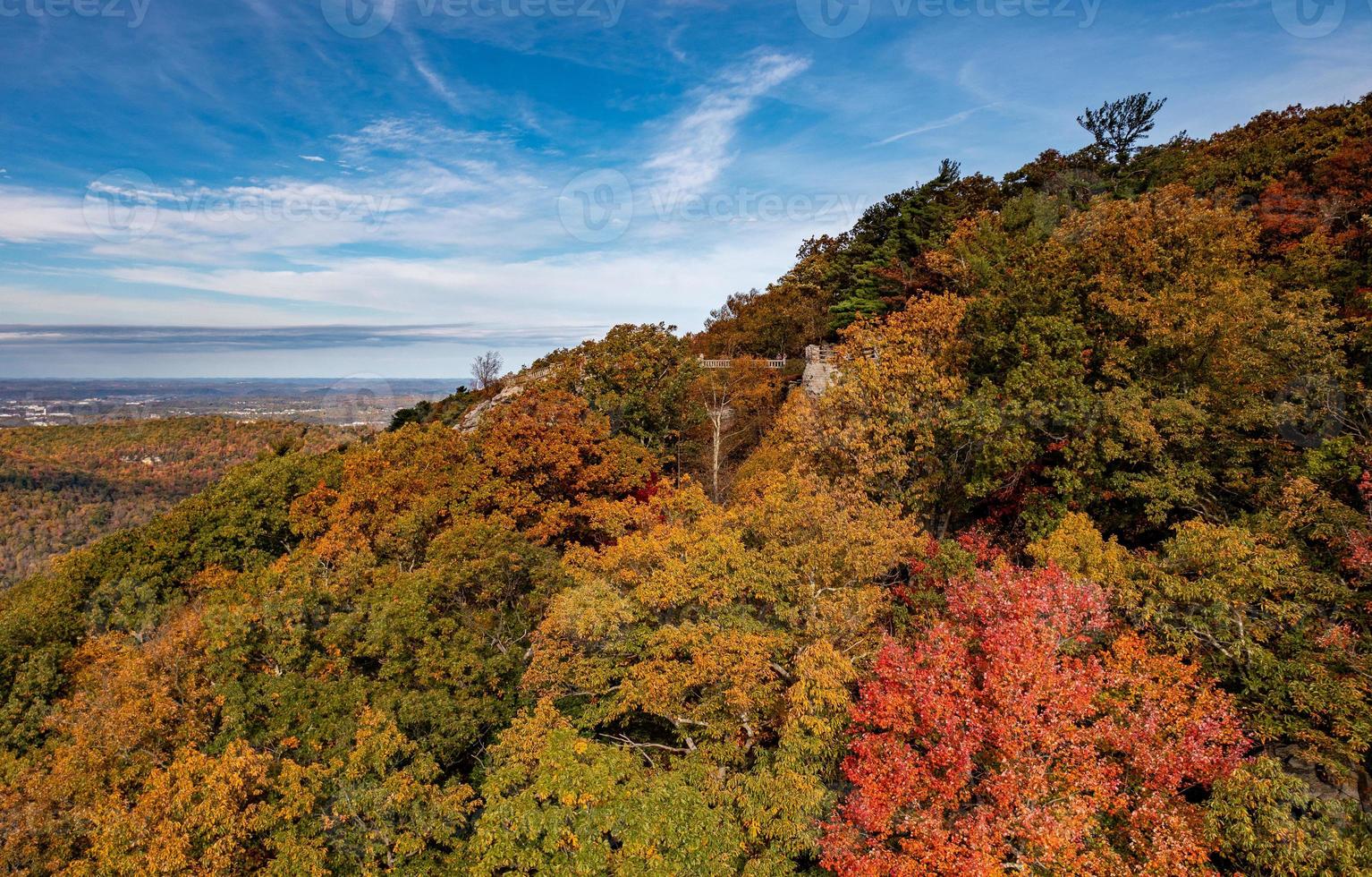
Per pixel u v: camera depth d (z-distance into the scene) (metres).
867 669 23.08
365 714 20.97
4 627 34.72
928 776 17.92
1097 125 61.12
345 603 30.53
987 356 33.88
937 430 32.44
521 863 17.19
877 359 36.72
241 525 45.66
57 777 21.22
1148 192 46.91
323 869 17.83
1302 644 19.83
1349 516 21.14
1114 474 28.38
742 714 21.58
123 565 42.47
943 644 19.55
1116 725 19.16
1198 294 28.97
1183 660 21.47
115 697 23.89
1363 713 18.02
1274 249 36.84
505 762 20.95
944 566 25.97
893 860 17.11
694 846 17.48
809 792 18.11
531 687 24.77
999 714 17.59
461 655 24.91
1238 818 15.46
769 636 22.02
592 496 44.12
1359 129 43.62
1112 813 18.16
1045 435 30.72
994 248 45.56
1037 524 29.84
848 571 25.00
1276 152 45.09
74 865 18.38
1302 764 19.81
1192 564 22.02
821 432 34.56
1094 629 21.34
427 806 20.31
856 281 61.81
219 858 16.98
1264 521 23.31
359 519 39.84
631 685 23.00
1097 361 31.05
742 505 30.64
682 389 54.03
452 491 39.53
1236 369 27.25
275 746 21.39
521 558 30.02
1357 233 34.12
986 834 16.34
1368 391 23.88
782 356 69.88
